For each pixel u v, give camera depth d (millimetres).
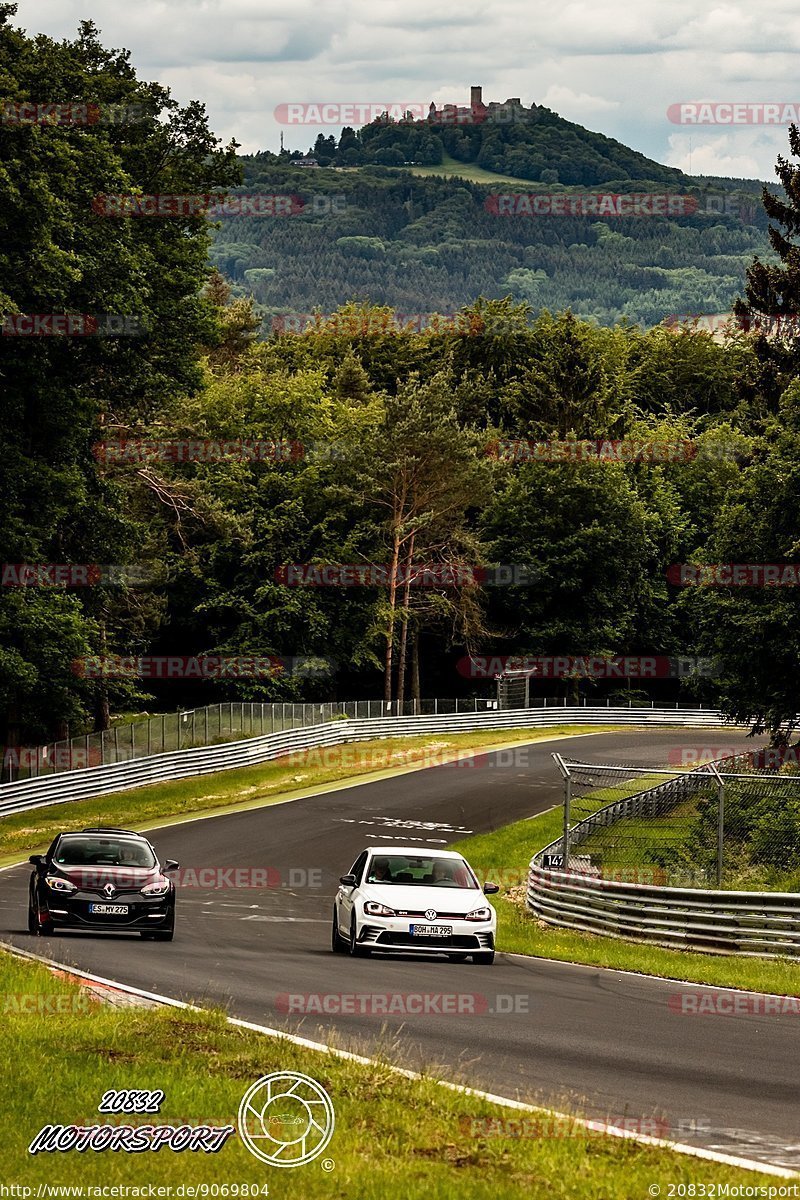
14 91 88062
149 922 52375
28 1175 19500
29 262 87688
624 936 58938
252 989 38531
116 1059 26516
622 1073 27797
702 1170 20000
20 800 111625
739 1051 30938
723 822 60719
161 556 186875
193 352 117062
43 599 107875
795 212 145500
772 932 52719
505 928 62844
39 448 105312
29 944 47469
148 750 132375
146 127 113750
